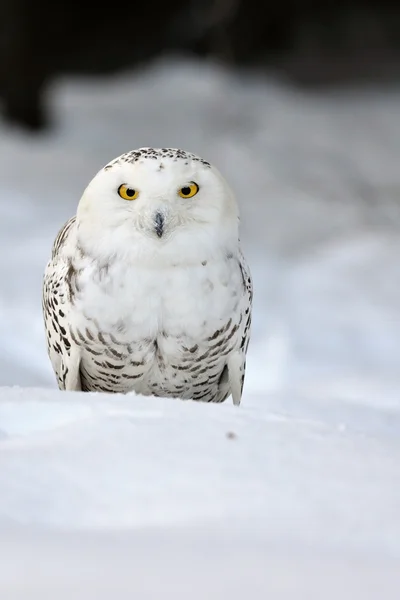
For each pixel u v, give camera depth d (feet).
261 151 95.66
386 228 73.31
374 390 41.29
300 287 57.62
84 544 12.87
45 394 20.53
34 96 98.27
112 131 101.96
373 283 58.44
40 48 98.32
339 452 17.28
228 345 25.04
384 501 15.06
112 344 24.36
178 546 12.92
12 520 14.10
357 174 90.99
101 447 16.67
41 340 45.93
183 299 23.91
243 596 11.20
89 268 23.95
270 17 126.41
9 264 56.34
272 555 12.64
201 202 23.63
